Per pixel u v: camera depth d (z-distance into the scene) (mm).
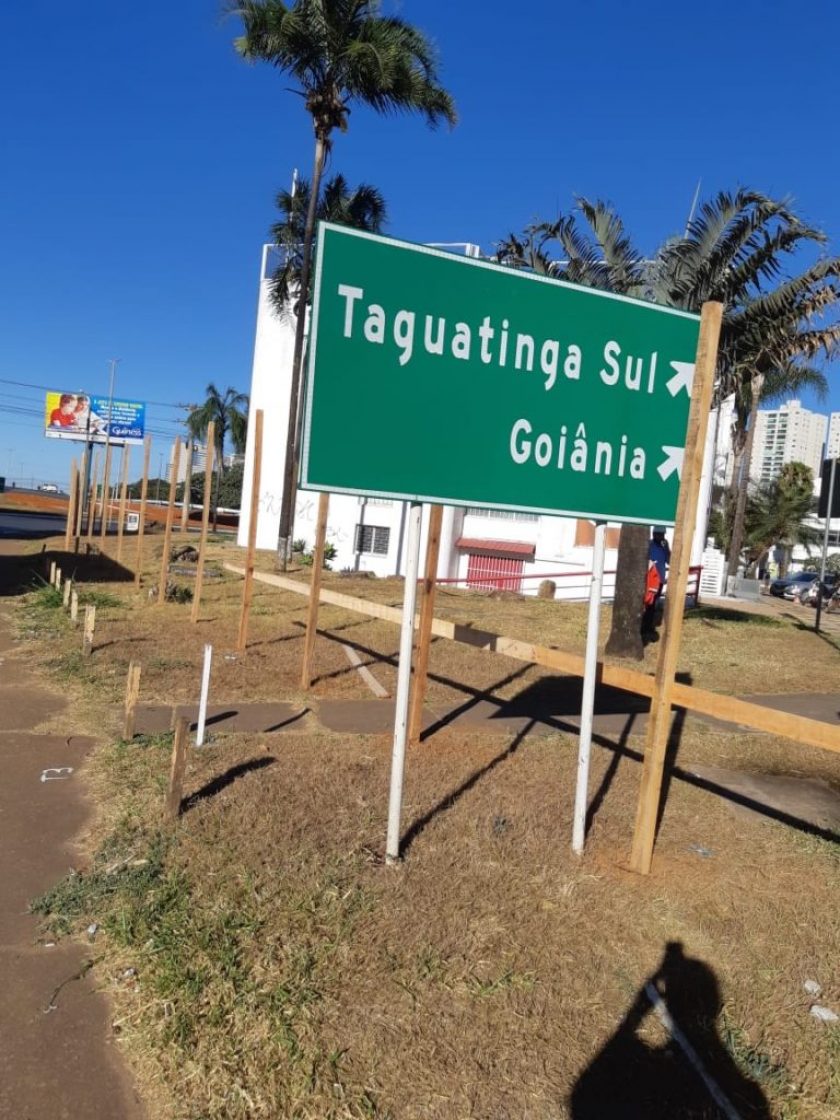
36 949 3490
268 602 14695
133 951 3441
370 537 27703
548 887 4129
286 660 9594
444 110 21484
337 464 3914
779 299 11852
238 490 74312
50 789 5359
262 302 31062
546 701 8367
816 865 4688
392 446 4031
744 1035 3156
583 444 4477
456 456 4176
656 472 4684
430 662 9898
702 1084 2869
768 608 22812
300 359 21406
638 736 7164
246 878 3973
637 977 3455
